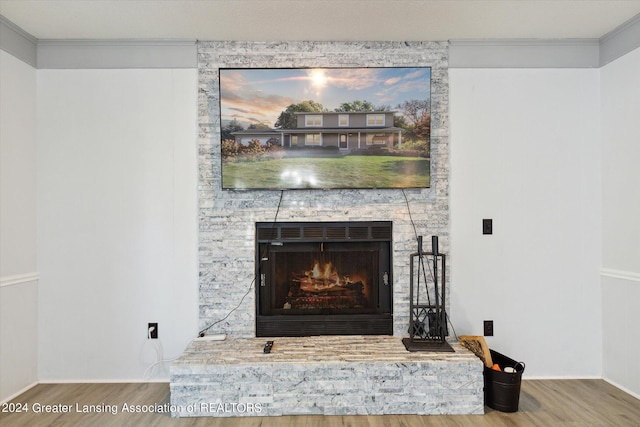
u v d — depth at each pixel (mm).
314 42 3148
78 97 3113
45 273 3098
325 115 3078
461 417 2590
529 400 2799
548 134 3176
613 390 2938
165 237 3135
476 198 3170
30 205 3035
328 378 2623
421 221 3164
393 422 2533
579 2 2605
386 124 3084
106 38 3088
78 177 3113
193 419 2572
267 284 3184
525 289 3160
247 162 3086
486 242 3162
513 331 3160
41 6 2604
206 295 3141
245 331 3145
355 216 3166
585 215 3170
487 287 3162
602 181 3148
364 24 2881
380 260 3195
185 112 3141
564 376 3150
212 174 3146
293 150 3088
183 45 3127
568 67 3176
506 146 3174
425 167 3094
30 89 3043
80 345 3107
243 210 3156
